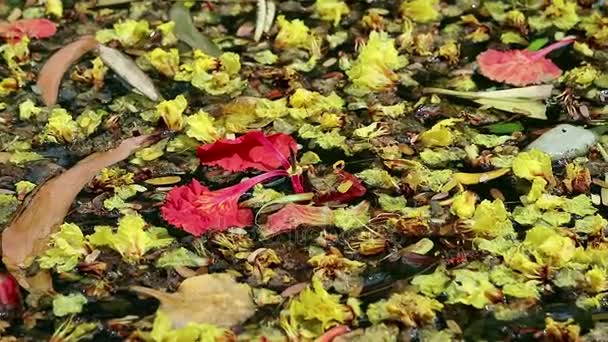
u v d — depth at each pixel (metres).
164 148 1.21
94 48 1.29
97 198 1.17
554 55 1.29
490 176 1.18
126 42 1.30
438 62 1.28
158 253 1.14
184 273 1.13
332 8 1.32
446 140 1.20
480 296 1.11
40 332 1.10
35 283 1.12
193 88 1.25
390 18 1.33
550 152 1.20
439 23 1.32
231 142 1.19
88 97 1.25
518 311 1.11
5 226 1.15
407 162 1.19
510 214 1.16
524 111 1.23
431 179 1.18
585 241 1.14
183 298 1.11
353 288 1.12
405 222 1.15
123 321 1.10
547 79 1.26
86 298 1.11
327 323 1.09
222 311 1.11
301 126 1.22
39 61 1.28
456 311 1.11
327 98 1.24
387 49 1.27
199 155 1.19
